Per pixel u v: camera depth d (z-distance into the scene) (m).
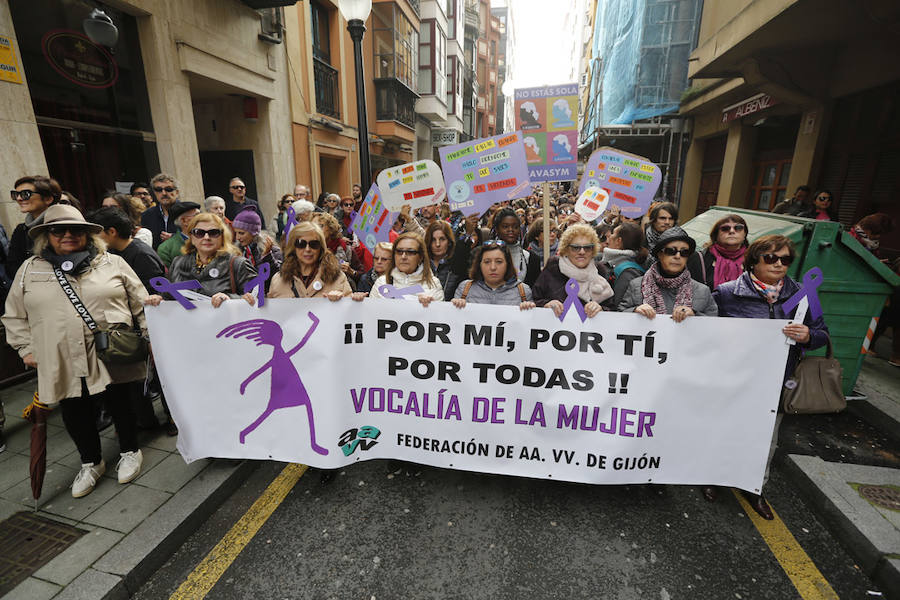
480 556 2.19
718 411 2.29
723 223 3.07
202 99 8.27
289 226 3.97
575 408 2.40
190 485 2.55
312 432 2.56
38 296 2.30
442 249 3.44
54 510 2.35
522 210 8.12
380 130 14.23
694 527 2.38
